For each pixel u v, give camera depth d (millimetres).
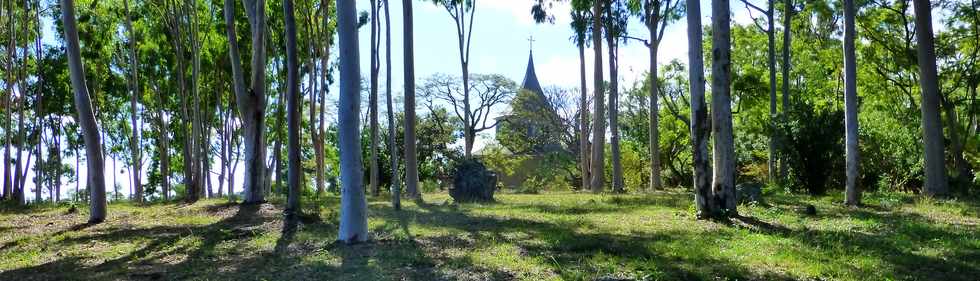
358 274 7375
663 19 27328
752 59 31891
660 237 10070
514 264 7852
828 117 20531
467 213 14438
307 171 39906
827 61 28688
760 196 16562
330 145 40219
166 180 29422
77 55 14219
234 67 17688
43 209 19469
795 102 22984
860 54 27141
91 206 14414
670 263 7816
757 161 30688
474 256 8391
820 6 24562
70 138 40094
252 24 17891
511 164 45312
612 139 27000
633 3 26984
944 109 24141
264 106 17984
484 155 43969
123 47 30484
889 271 7387
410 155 20562
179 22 24438
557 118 47969
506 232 10805
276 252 9125
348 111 9359
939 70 24438
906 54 24297
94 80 31859
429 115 44250
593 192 25391
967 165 24844
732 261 7949
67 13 14211
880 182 22656
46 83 32594
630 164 38562
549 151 46875
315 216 13438
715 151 12906
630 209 15219
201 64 28297
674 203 16766
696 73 12734
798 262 7863
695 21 12695
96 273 8047
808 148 20250
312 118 27500
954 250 8695
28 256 9695
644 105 40500
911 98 26547
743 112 32344
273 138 33375
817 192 20484
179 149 40406
